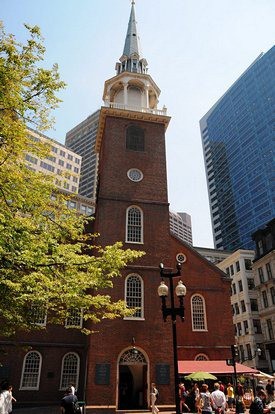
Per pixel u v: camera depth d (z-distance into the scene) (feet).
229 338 96.02
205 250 275.39
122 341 74.95
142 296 80.79
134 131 104.22
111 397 69.51
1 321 49.32
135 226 89.61
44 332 87.61
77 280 42.04
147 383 72.33
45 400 80.74
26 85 40.57
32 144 43.86
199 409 62.90
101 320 75.87
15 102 36.50
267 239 169.48
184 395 72.28
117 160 96.94
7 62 38.50
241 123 400.67
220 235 399.44
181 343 92.58
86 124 517.96
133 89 120.47
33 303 44.14
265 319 164.96
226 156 417.08
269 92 369.30
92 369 71.05
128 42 138.31
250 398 75.77
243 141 389.39
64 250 42.24
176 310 45.29
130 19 148.66
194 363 86.79
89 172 458.50
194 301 100.01
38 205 43.11
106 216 88.17
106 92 121.08
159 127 106.73
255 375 93.09
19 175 38.04
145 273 83.41
